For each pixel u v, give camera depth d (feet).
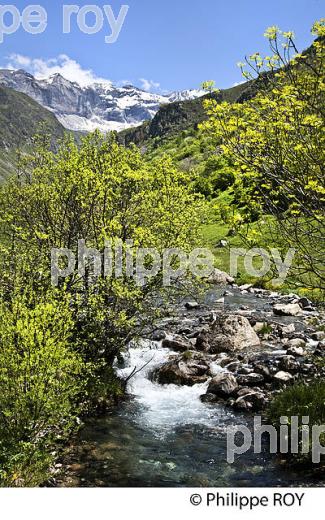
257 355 54.85
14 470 27.89
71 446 35.14
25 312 29.96
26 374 29.01
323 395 39.60
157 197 44.55
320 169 27.78
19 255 40.91
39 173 44.32
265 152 28.63
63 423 35.99
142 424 40.47
